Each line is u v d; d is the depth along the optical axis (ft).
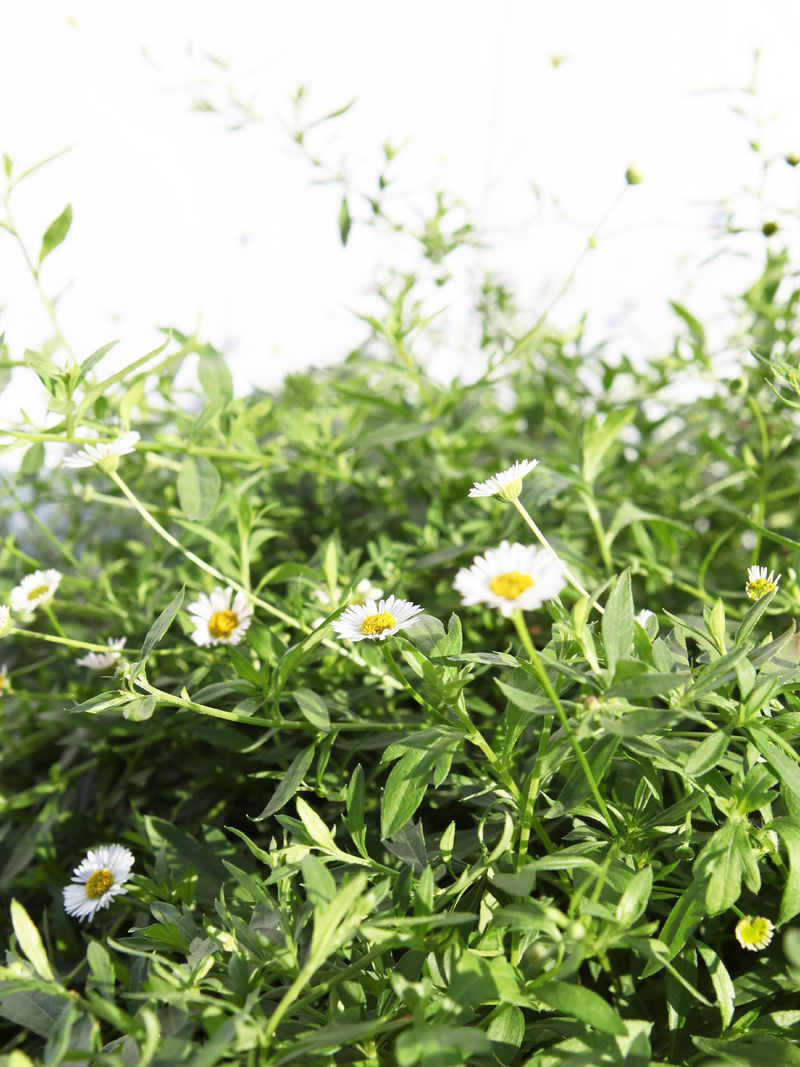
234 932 0.74
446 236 1.40
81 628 1.21
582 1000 0.65
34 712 1.22
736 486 1.39
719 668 0.72
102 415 1.15
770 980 0.76
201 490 1.04
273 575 0.98
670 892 0.77
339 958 0.75
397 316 1.27
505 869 0.77
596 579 1.08
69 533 1.50
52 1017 0.72
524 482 1.13
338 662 1.00
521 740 0.92
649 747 0.72
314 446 1.26
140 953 0.71
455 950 0.68
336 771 0.95
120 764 1.14
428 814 0.96
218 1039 0.62
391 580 1.13
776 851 0.75
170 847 0.90
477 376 1.66
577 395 1.51
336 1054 0.71
